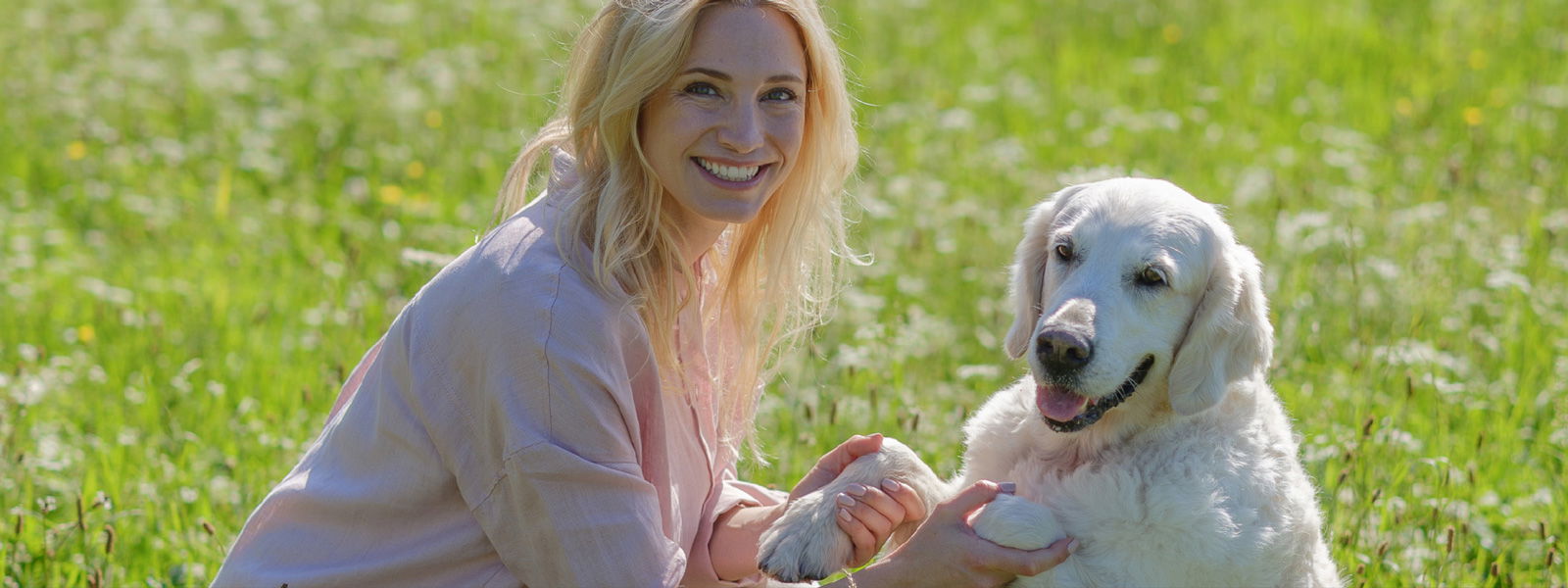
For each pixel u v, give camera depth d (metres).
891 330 5.74
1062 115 9.89
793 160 3.28
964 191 8.09
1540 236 6.84
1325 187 7.93
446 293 3.01
